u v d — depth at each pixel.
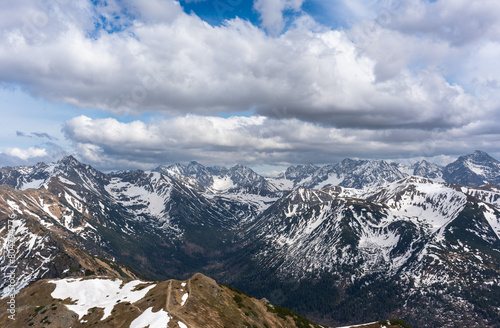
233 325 105.44
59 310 121.69
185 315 98.69
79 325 113.94
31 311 127.50
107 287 156.25
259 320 123.94
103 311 119.38
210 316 104.88
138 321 100.00
